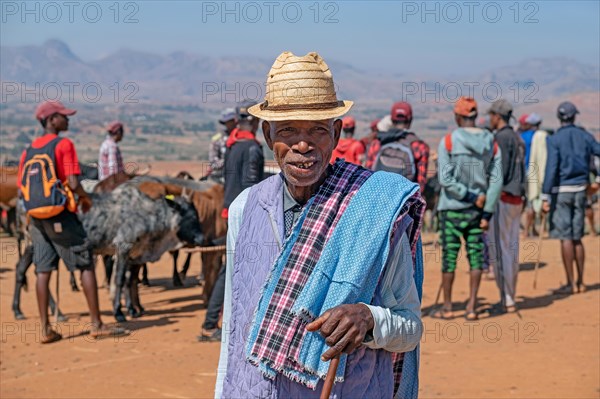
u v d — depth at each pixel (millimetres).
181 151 74312
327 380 3182
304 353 3238
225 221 11422
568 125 11422
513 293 10391
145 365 8305
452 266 10008
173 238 10898
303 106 3301
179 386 7586
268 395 3314
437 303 10820
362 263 3266
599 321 9711
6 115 96938
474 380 7512
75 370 8148
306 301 3229
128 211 10484
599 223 20828
